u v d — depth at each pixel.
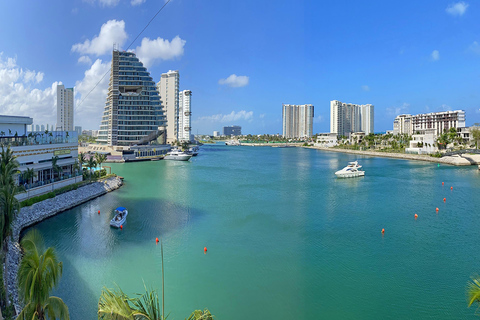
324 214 60.25
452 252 42.03
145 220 54.31
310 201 71.31
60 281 33.09
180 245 43.69
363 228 51.97
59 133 70.25
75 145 75.44
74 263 37.34
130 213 58.44
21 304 26.03
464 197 75.50
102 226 50.59
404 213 61.25
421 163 153.50
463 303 30.23
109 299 12.19
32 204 52.47
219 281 33.97
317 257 40.12
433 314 28.62
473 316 28.28
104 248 41.91
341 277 35.03
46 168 65.19
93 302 29.56
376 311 29.02
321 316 28.22
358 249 42.91
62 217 54.41
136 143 173.75
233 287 32.84
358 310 29.11
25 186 55.28
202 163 160.25
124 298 13.27
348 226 52.84
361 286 33.19
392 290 32.44
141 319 12.17
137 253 40.66
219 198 73.44
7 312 22.75
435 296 31.45
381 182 98.06
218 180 101.31
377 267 37.56
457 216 59.12
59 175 68.25
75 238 44.97
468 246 44.16
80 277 34.12
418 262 38.91
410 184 94.06
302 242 45.25
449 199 73.44
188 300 30.52
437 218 57.75
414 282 34.09
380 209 64.38
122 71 171.25
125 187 84.94
